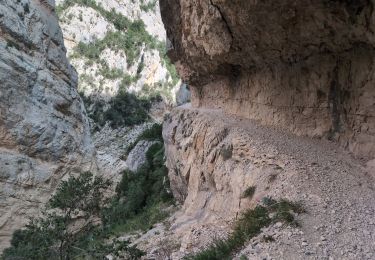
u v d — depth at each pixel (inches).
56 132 1168.2
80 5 3346.5
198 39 573.0
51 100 1195.3
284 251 229.9
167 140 819.4
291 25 376.5
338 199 284.4
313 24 357.1
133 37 3575.3
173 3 673.6
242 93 605.6
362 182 309.9
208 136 538.6
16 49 1087.6
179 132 711.7
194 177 572.1
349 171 331.3
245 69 574.2
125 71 3358.8
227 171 439.2
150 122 3174.2
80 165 1245.7
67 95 1289.4
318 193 295.0
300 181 318.7
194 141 595.2
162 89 3570.4
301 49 413.4
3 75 1000.9
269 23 390.9
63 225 348.8
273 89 506.0
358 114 356.8
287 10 352.5
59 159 1167.0
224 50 523.5
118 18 3654.0
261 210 292.4
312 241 236.2
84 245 360.8
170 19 735.1
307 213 268.7
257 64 523.5
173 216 597.6
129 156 1533.0
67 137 1214.3
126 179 1256.2
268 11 367.9
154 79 3550.7
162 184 980.6
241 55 522.9
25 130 1053.2
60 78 1298.0
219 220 410.6
